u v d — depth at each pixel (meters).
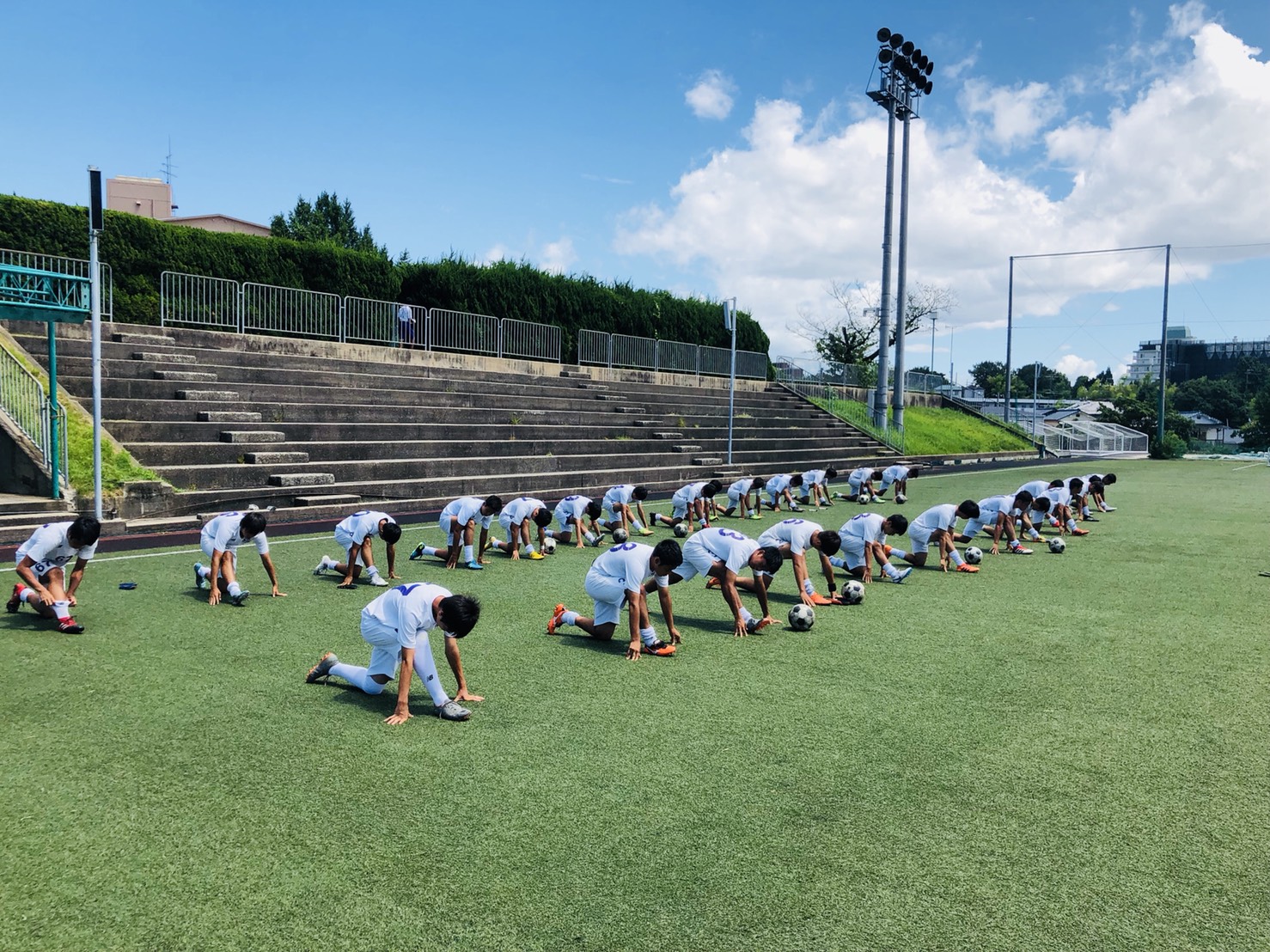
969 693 5.52
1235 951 2.83
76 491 10.48
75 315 10.20
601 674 5.76
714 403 27.30
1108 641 6.90
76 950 2.71
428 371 19.25
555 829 3.56
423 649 4.85
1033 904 3.10
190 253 18.36
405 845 3.41
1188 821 3.77
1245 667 6.21
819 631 7.11
